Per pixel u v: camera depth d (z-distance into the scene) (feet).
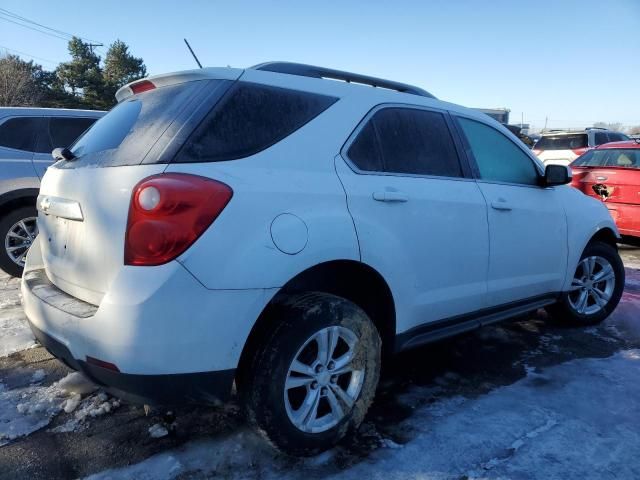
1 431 8.57
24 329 13.12
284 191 7.55
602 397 10.16
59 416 9.09
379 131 9.30
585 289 14.28
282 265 7.25
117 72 170.09
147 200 6.60
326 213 7.89
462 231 10.08
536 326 14.52
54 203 8.27
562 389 10.50
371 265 8.43
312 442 7.79
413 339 9.62
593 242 14.26
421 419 9.24
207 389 6.93
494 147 11.66
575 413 9.51
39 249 9.75
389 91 9.95
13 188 17.31
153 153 7.14
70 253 7.88
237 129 7.63
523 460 8.05
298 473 7.68
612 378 11.05
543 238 12.16
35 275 9.16
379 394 10.21
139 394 6.69
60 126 18.62
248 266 6.97
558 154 43.65
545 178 12.24
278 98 8.26
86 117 19.27
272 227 7.25
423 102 10.39
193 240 6.63
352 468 7.82
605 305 14.61
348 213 8.18
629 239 26.81
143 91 9.11
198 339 6.69
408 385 10.63
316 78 9.04
